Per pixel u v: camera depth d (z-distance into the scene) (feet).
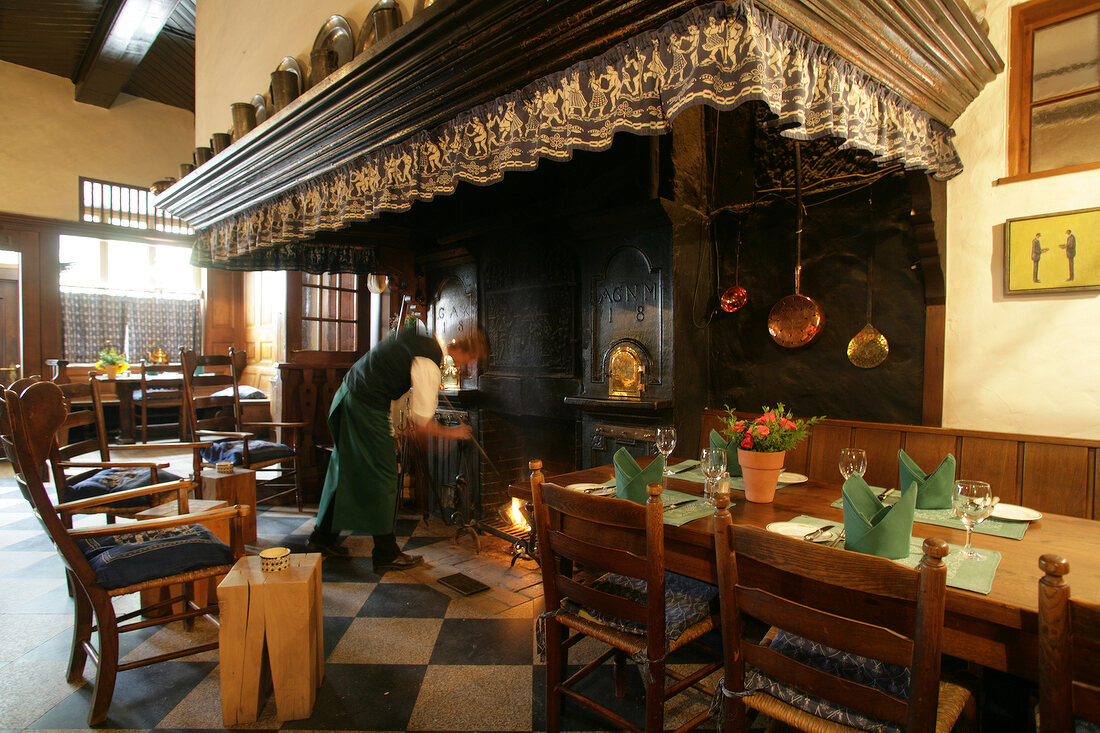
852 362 9.40
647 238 10.24
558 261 11.91
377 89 6.52
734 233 10.68
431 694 6.97
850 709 4.17
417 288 15.46
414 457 15.02
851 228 9.42
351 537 12.96
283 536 12.98
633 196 10.29
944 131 7.88
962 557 4.73
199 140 13.53
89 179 24.48
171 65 23.15
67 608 9.23
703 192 10.69
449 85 6.07
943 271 8.44
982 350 8.32
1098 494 6.77
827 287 9.70
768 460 6.49
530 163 5.77
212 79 12.91
